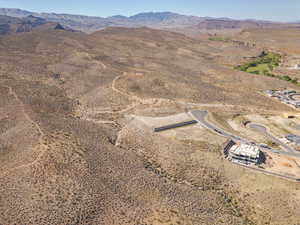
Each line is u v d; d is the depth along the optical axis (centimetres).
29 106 11444
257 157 8588
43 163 7225
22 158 7606
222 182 8012
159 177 7938
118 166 7925
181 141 9575
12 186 6519
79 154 7869
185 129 10481
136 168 8106
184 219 6141
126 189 7000
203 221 6203
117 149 9156
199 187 7906
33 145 8081
